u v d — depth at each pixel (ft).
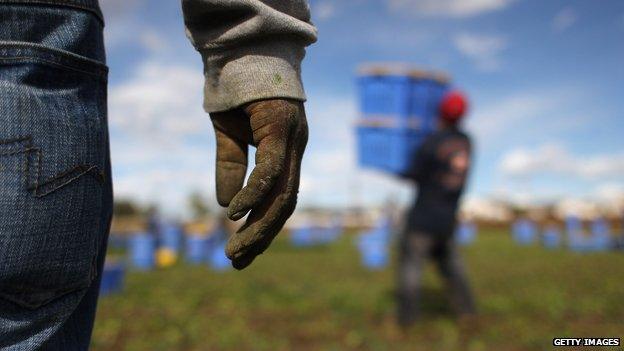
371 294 21.17
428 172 15.28
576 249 45.44
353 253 44.60
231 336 14.52
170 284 25.67
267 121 3.07
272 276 28.81
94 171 3.13
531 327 15.21
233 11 3.17
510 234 73.72
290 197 3.14
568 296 20.54
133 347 13.44
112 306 19.51
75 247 3.04
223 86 3.30
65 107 2.98
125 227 68.85
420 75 17.42
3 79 2.79
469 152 15.21
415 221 15.31
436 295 20.85
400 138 17.38
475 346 13.24
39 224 2.82
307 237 53.98
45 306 3.04
